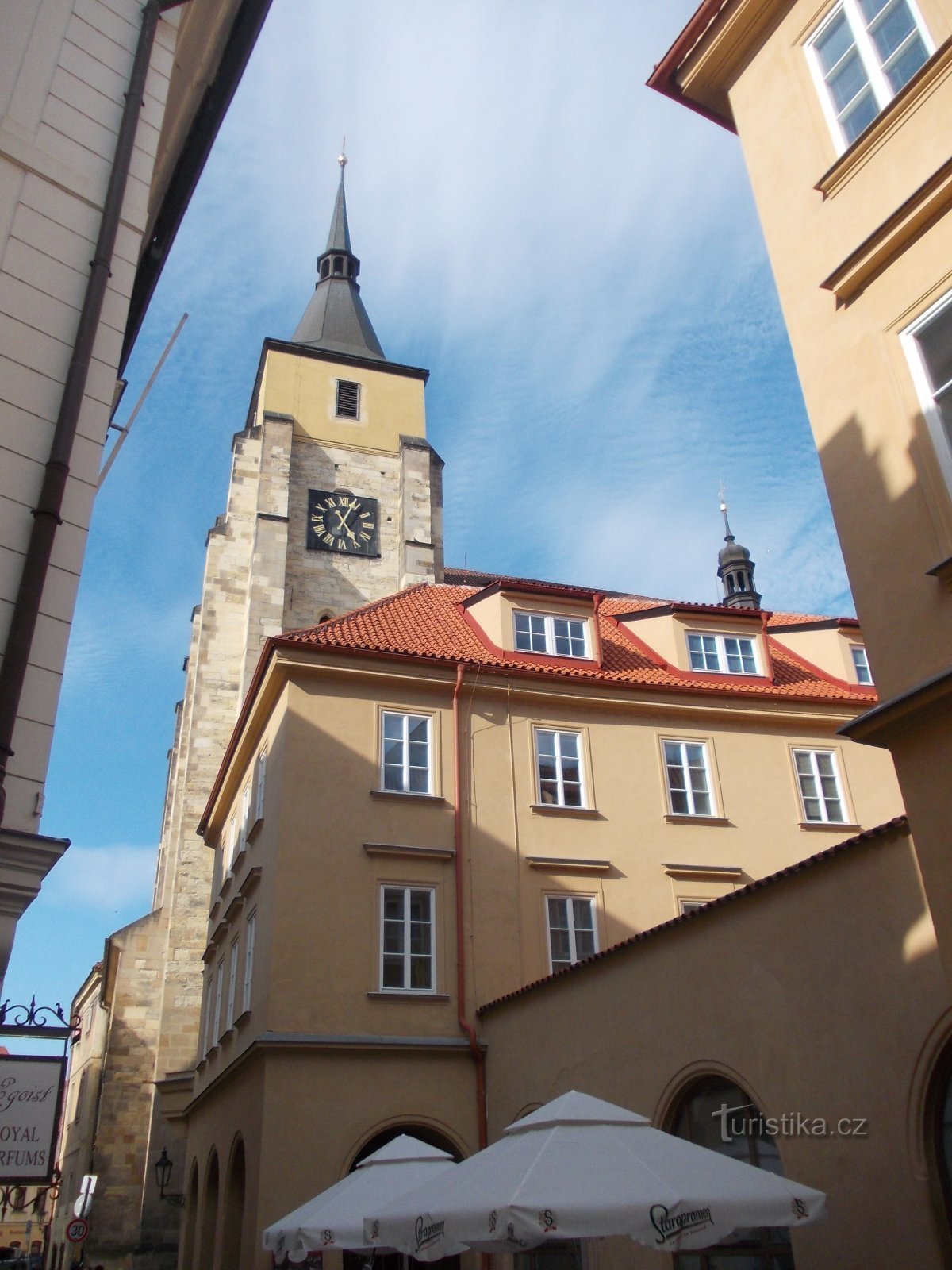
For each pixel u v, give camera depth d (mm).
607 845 23188
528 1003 18625
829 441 11703
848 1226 11219
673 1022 14531
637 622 27938
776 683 26828
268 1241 14000
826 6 13141
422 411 48969
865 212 11844
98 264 11281
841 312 11883
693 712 25156
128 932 37406
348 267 57062
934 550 10133
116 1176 34000
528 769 23453
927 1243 10258
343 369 48781
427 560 44188
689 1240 8836
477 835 22297
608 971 16266
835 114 12781
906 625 10281
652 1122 14406
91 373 10977
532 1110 17812
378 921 20688
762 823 24469
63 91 11977
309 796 21344
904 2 11953
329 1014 19516
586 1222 8773
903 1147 10719
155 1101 32562
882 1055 11141
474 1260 18188
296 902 20266
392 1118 19000
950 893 9055
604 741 24375
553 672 24203
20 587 9539
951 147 10805
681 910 23078
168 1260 30984
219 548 42312
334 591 42969
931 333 10758
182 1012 33844
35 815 9070
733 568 53656
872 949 11477
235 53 14617
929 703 9383
